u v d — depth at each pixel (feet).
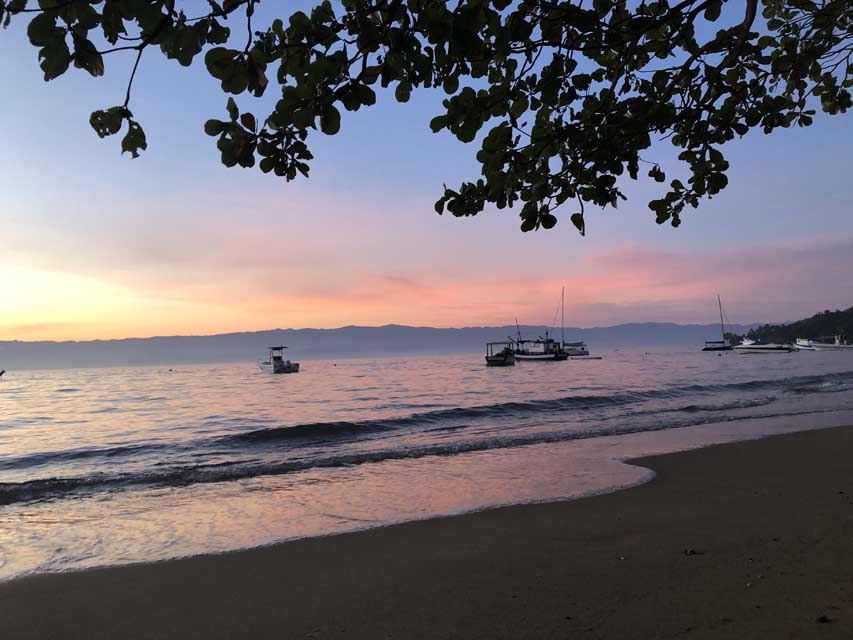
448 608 16.15
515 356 391.45
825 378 135.44
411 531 24.80
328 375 314.76
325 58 7.40
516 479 36.19
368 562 20.83
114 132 6.93
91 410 130.62
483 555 20.89
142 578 20.12
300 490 35.55
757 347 483.51
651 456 42.45
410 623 15.33
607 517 25.66
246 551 22.86
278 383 246.47
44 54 5.91
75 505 33.40
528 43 9.16
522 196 10.64
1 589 19.31
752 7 9.89
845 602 13.93
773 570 16.84
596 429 60.95
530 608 15.69
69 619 16.88
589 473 37.19
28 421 107.24
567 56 9.53
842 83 14.44
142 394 193.98
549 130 10.90
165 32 6.36
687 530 22.76
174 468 45.55
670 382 156.76
